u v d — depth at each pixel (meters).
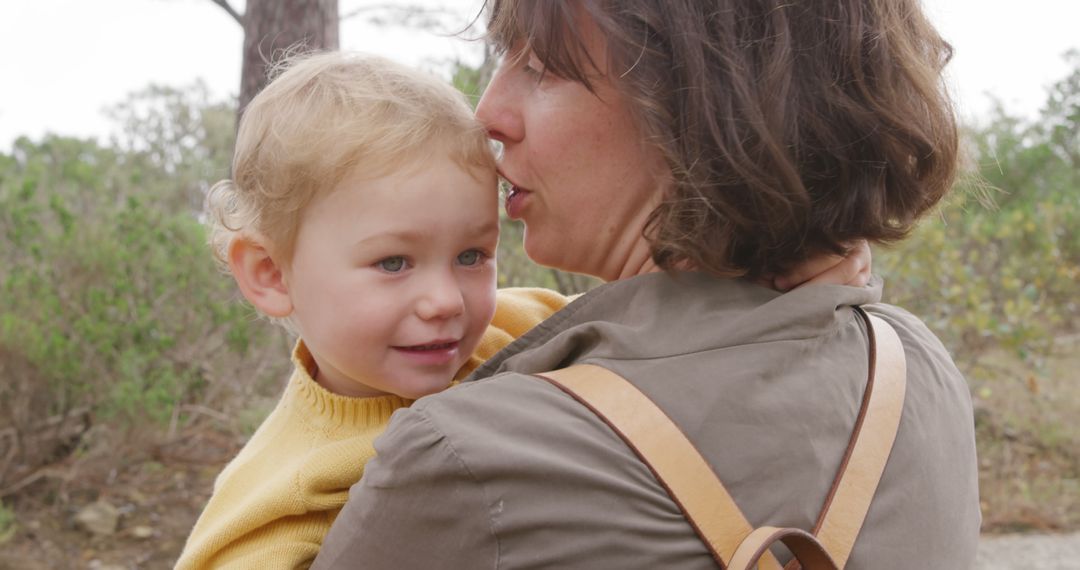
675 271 1.21
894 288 6.16
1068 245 7.76
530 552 1.04
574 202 1.34
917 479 1.17
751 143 1.10
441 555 1.08
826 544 1.07
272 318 1.74
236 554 1.44
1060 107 8.02
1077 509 5.34
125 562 4.47
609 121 1.28
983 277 6.41
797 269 1.21
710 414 1.08
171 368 5.32
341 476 1.46
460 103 1.50
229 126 11.93
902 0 1.25
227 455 5.61
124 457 5.30
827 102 1.14
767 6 1.13
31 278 5.16
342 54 1.57
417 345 1.47
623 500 1.03
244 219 1.53
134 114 11.14
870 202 1.17
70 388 5.13
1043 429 6.41
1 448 5.08
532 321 1.76
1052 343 6.54
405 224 1.41
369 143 1.40
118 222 5.63
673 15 1.13
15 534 4.59
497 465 1.04
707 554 1.03
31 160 6.78
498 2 1.37
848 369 1.18
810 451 1.09
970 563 1.27
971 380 6.68
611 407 1.08
